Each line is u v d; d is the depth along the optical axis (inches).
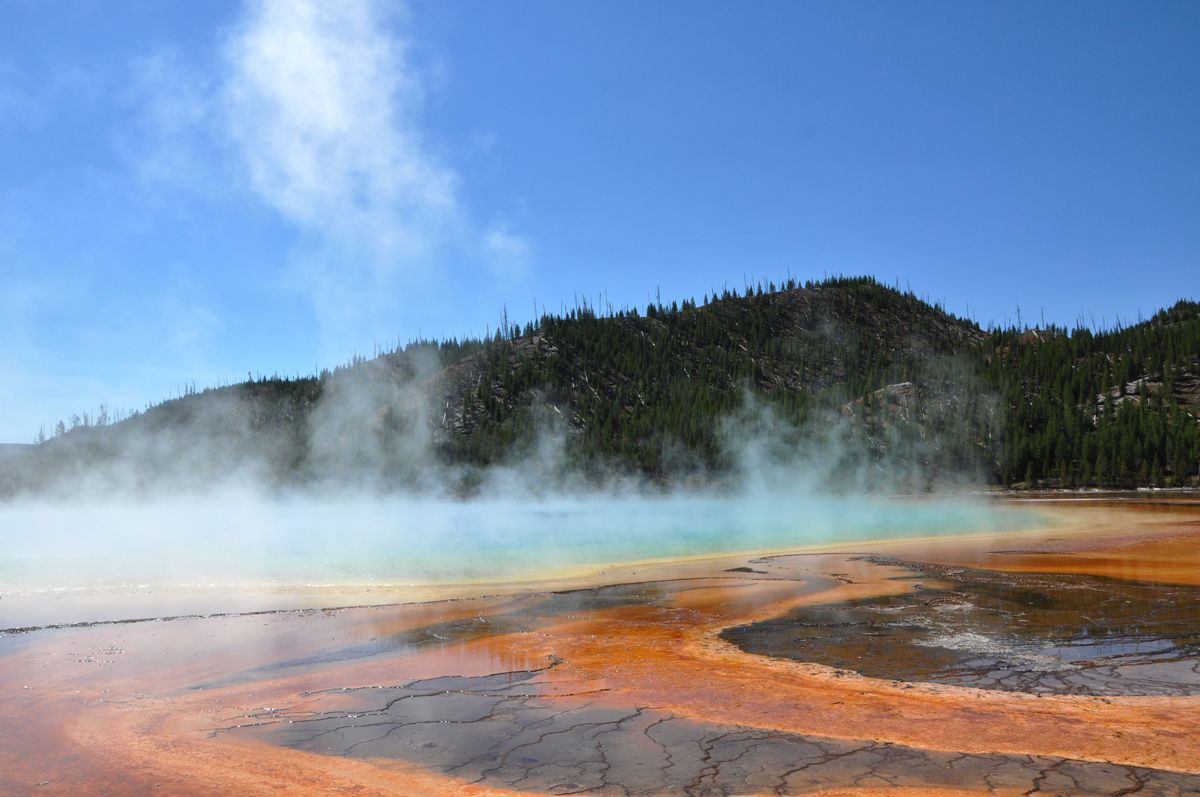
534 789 203.5
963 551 869.8
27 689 316.5
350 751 236.8
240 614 497.7
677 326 6619.1
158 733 258.7
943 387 4552.2
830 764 216.5
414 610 514.0
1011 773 207.0
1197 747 226.2
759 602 530.9
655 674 329.1
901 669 329.4
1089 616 445.4
